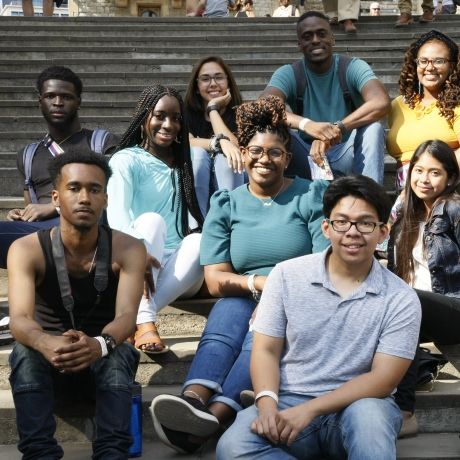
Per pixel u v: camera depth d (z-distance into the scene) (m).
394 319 3.32
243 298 3.99
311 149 5.07
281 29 10.66
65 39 10.12
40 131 7.59
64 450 3.77
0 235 4.55
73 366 3.37
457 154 4.93
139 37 10.19
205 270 4.13
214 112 5.34
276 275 3.45
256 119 4.09
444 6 13.84
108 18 10.96
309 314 3.38
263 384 3.35
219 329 3.83
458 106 5.07
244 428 3.29
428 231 4.11
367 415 3.16
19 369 3.43
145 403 3.89
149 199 4.66
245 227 4.09
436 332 3.93
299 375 3.40
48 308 3.71
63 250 3.64
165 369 4.19
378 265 3.45
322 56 5.42
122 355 3.53
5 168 6.39
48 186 4.93
